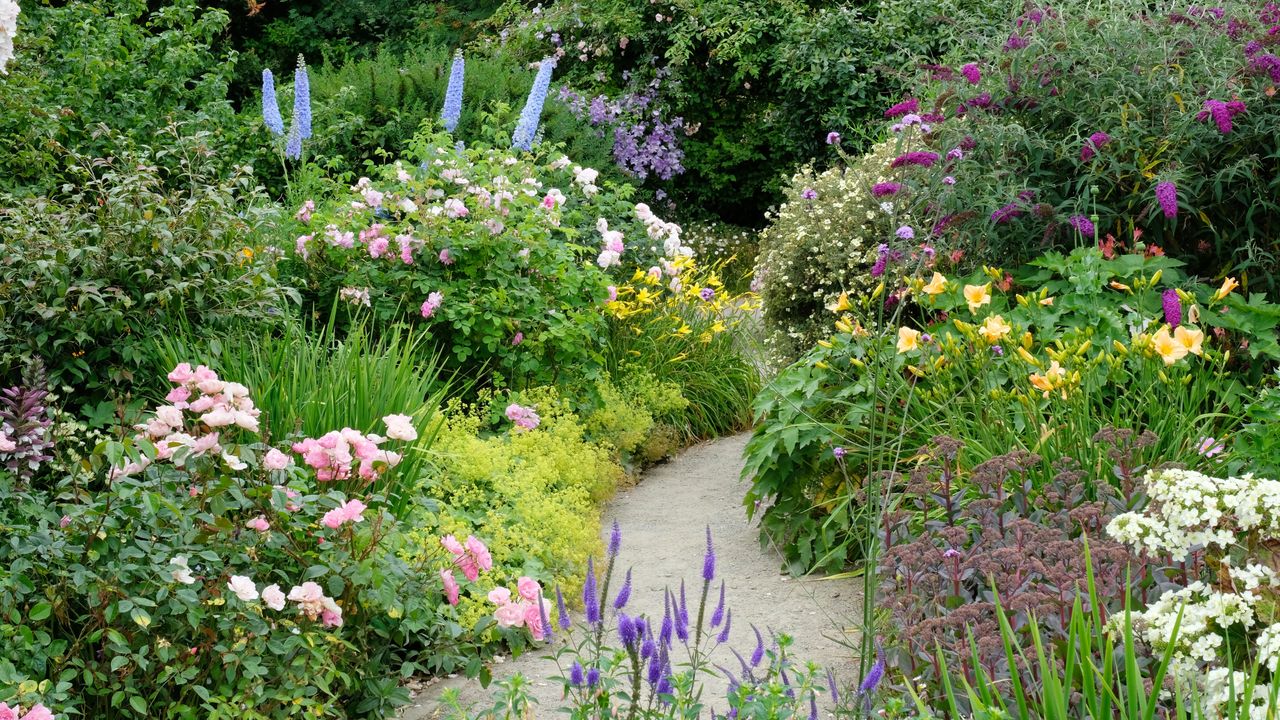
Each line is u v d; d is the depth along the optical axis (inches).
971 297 185.5
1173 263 199.8
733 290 527.5
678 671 153.4
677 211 625.0
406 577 143.6
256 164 397.1
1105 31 238.1
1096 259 196.2
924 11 514.3
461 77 355.6
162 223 196.5
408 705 147.9
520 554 186.5
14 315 187.6
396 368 196.9
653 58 596.1
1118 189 223.1
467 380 267.9
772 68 553.0
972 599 139.3
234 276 212.4
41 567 119.6
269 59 743.1
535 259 277.3
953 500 165.9
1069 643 99.7
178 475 131.8
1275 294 214.2
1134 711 93.0
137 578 123.8
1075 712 107.7
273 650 126.2
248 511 137.0
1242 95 214.4
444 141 305.0
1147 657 114.6
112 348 192.5
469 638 155.3
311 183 304.5
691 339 332.8
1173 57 225.0
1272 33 223.3
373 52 746.2
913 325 235.6
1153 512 132.6
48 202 205.6
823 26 535.8
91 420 188.2
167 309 198.5
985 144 226.4
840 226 295.1
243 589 122.6
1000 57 242.8
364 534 139.2
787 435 198.5
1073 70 235.8
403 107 439.2
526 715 117.6
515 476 217.5
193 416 151.9
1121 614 113.7
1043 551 132.6
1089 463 161.8
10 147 295.6
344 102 419.2
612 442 271.9
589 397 274.8
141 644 123.3
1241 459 161.0
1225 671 99.8
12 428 129.4
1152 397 169.8
